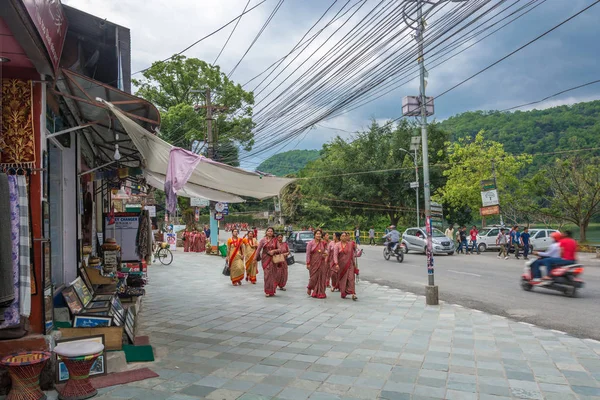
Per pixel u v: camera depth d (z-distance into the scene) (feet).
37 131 16.39
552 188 97.66
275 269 38.81
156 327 26.63
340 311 31.71
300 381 17.31
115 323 20.07
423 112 34.27
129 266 39.27
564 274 36.99
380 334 24.90
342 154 145.69
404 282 47.80
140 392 15.99
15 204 15.40
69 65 24.18
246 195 34.71
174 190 20.48
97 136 28.30
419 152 133.08
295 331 25.66
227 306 33.83
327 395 15.92
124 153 29.86
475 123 173.78
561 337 23.98
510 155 100.32
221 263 72.90
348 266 36.63
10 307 15.42
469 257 77.51
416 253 86.43
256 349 21.81
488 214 91.56
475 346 22.30
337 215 161.99
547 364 19.38
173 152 20.84
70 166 25.40
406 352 21.31
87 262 30.32
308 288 38.42
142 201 76.89
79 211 26.08
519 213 106.73
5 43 13.93
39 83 16.47
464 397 15.74
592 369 18.65
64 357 15.01
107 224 39.75
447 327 26.50
